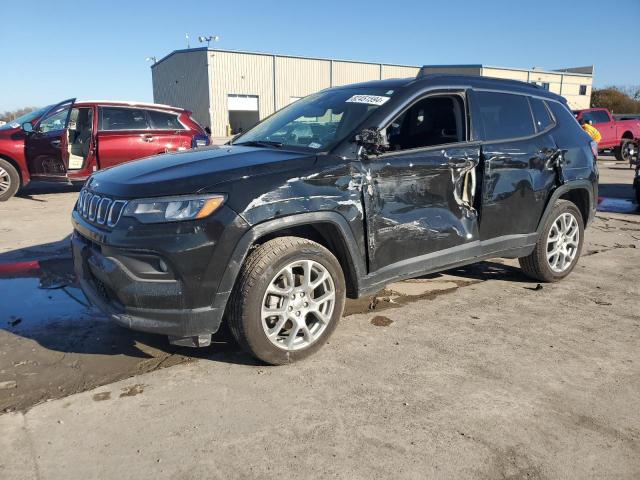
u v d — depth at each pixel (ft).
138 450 8.27
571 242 16.83
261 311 10.37
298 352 11.03
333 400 9.76
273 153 11.62
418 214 12.50
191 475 7.74
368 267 11.81
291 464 8.00
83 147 32.63
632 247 21.83
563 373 10.95
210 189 9.81
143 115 33.30
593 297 15.60
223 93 138.51
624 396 10.11
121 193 10.12
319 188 10.78
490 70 150.82
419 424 9.07
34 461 7.97
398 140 13.73
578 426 9.11
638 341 12.58
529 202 15.05
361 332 12.79
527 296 15.60
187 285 9.74
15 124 31.89
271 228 10.19
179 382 10.31
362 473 7.84
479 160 13.64
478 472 7.91
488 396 10.00
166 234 9.57
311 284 11.02
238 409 9.42
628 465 8.15
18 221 24.98
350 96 13.51
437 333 12.82
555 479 7.81
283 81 144.77
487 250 14.24
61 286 15.75
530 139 15.11
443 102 14.32
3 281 16.14
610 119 63.87
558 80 172.24
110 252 9.97
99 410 9.32
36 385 10.13
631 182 43.65
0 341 11.98
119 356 11.34
